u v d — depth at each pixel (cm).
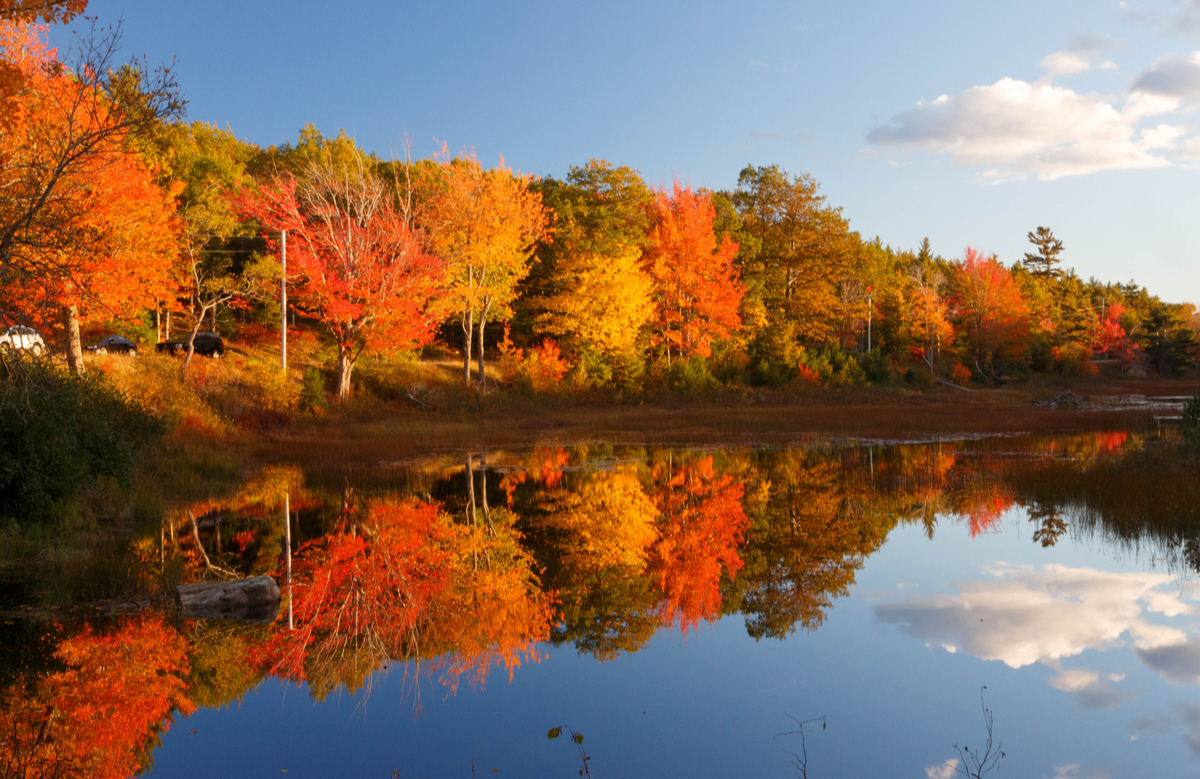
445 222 3669
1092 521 1284
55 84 1348
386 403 3488
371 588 922
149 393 2345
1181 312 9538
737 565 1051
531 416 3638
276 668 670
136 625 771
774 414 3812
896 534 1242
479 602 871
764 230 6800
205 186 3628
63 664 663
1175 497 1293
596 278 4438
